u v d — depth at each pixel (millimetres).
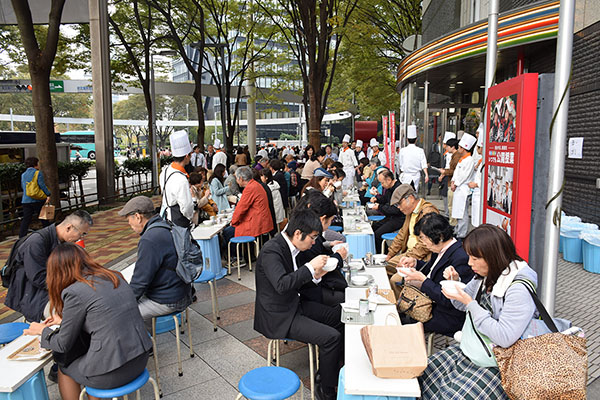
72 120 45938
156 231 3764
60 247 2881
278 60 23203
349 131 55562
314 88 15312
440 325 3455
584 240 6422
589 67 7574
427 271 3967
